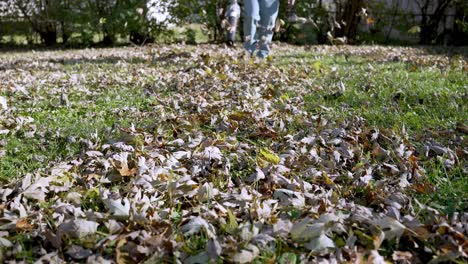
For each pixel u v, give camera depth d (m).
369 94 3.72
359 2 10.95
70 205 1.69
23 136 2.69
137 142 2.41
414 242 1.45
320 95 3.68
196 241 1.47
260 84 4.24
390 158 2.21
